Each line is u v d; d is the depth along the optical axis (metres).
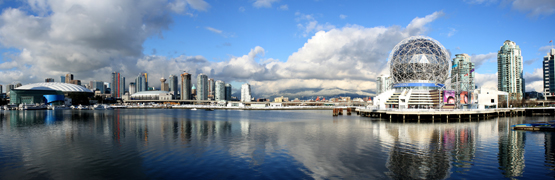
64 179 30.48
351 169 33.59
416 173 31.95
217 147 46.81
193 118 121.88
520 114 128.88
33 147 47.34
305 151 43.41
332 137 57.78
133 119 113.62
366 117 121.12
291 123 92.44
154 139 55.53
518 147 45.66
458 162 36.31
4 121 102.31
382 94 130.00
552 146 46.53
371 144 49.12
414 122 91.12
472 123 86.75
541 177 30.17
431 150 43.69
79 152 43.09
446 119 98.25
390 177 30.66
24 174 32.19
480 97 124.25
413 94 118.50
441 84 135.75
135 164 36.00
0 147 47.50
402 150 43.78
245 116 141.12
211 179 30.12
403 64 134.62
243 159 38.38
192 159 38.44
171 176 31.25
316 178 30.36
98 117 127.94
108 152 43.00
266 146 47.72
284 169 33.66
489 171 32.41
